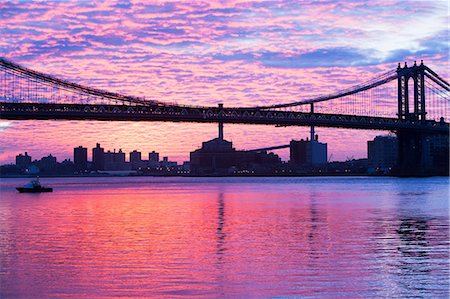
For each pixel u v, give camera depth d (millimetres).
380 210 68938
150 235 46312
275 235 45750
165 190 144125
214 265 34000
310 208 72750
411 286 29188
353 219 57875
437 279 30453
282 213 65562
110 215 65375
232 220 57812
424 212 65875
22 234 47688
